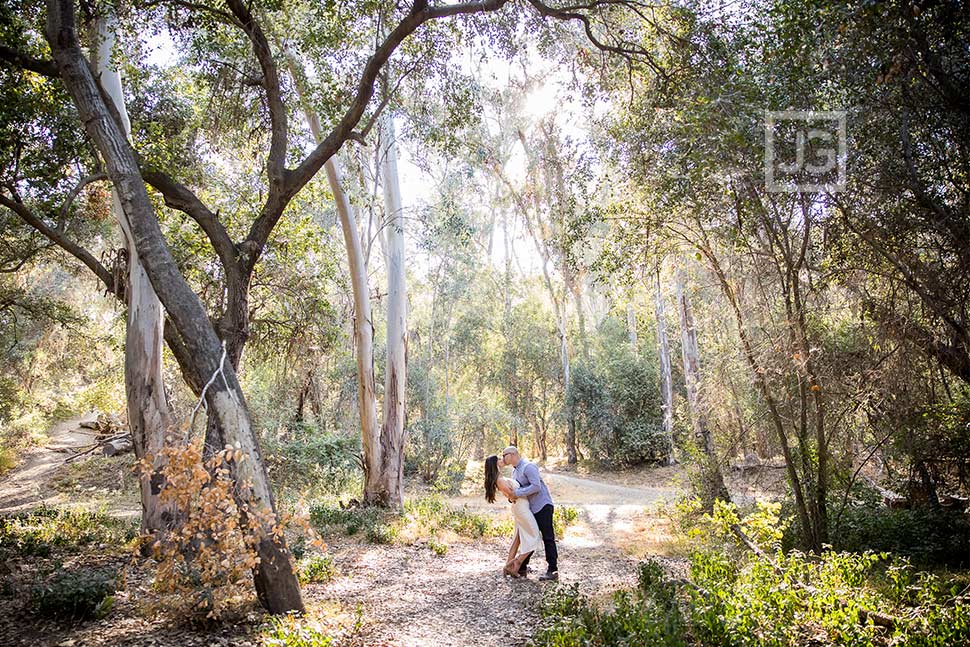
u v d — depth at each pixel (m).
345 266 23.92
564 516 13.68
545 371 34.59
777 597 4.87
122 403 25.27
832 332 8.27
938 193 6.22
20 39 8.34
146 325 9.18
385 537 10.27
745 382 10.02
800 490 8.09
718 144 6.68
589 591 6.82
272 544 5.33
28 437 26.00
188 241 12.62
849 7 5.10
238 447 5.05
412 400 27.30
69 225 13.80
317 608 5.60
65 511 12.66
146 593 5.87
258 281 13.73
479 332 35.84
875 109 6.09
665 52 9.17
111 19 9.39
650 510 15.20
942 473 9.23
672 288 15.91
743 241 7.72
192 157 12.70
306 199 14.52
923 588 4.77
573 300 36.62
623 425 27.52
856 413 8.41
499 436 35.22
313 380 21.84
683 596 5.69
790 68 6.36
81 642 4.71
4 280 17.97
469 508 17.62
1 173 10.23
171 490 4.68
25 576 6.66
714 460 11.97
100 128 6.05
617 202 9.97
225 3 8.80
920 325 7.16
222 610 5.14
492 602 6.46
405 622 5.61
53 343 23.94
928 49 5.28
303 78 10.25
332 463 18.84
